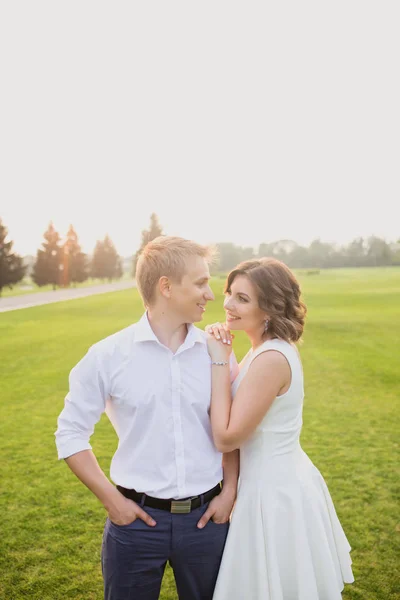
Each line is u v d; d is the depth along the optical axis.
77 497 4.62
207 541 2.07
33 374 10.39
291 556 2.15
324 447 5.92
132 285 68.75
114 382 2.01
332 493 4.63
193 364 2.07
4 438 6.39
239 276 2.29
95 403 2.03
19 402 8.20
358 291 38.72
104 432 6.67
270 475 2.20
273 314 2.21
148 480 2.00
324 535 2.24
